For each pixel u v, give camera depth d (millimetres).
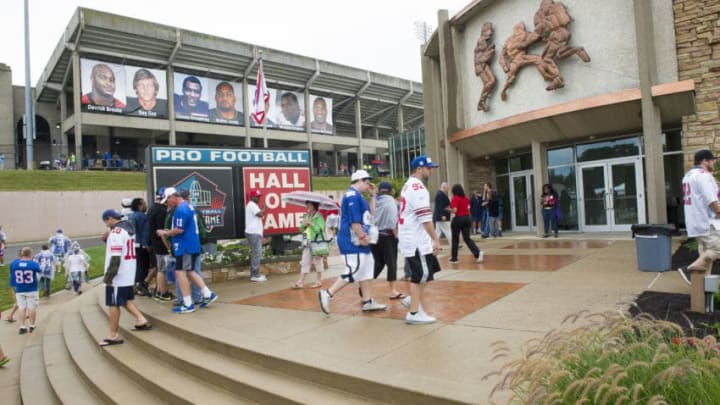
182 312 6828
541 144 14867
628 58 12180
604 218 15164
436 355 4059
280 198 10938
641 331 2982
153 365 5402
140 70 38531
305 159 11297
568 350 2770
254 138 48406
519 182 18094
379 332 4984
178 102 40562
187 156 9953
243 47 41688
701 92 11219
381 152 57812
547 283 6918
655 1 11773
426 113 20344
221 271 9680
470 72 16641
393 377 3576
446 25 17109
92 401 5262
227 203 10328
